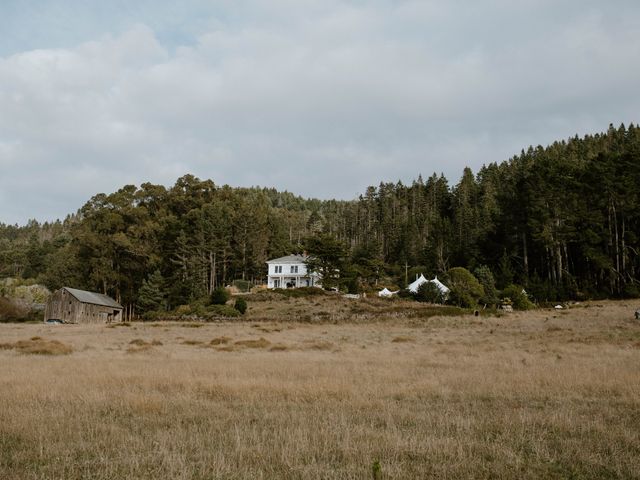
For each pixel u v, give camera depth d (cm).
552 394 1206
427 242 10731
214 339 3067
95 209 8369
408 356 2161
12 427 845
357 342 3033
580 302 6275
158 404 1049
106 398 1120
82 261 8125
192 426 878
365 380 1419
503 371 1609
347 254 8019
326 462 670
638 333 3016
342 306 6159
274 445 741
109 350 2516
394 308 5641
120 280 8031
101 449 745
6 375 1481
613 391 1245
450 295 6366
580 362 1808
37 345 2536
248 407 1051
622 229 7050
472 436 817
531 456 714
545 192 7125
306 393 1191
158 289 7156
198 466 659
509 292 6188
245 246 9169
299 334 3759
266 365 1770
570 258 7912
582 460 687
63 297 6512
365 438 790
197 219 8212
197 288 7131
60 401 1088
